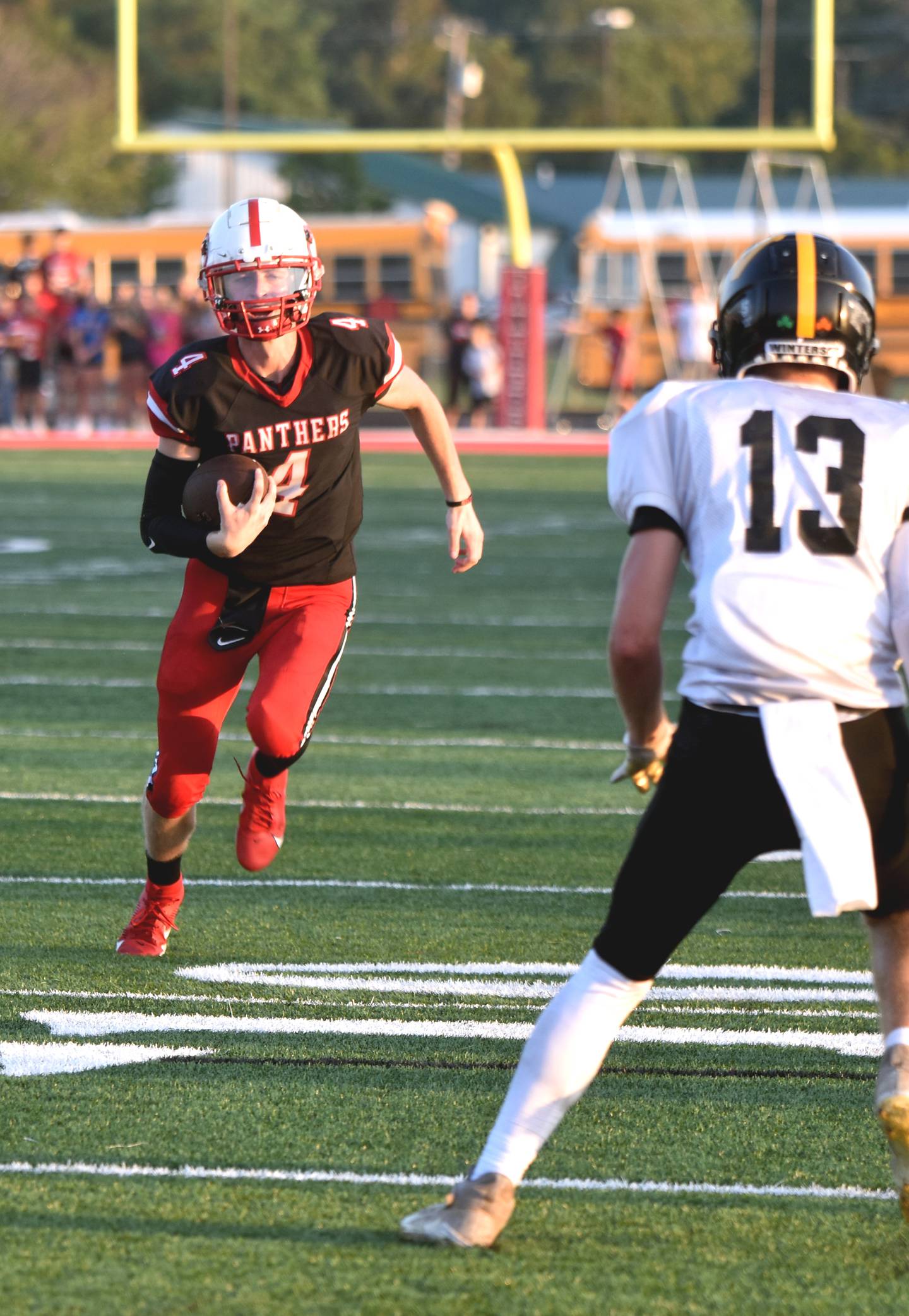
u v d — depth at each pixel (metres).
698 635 11.25
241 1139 13.51
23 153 190.00
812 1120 14.12
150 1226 11.92
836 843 10.42
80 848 22.92
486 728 31.47
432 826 24.48
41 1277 11.12
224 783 27.53
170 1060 15.28
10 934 19.09
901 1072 11.26
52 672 36.12
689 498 11.30
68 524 62.22
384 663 37.84
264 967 18.09
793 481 11.13
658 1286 11.12
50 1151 13.20
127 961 18.19
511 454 91.19
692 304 105.62
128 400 99.06
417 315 121.56
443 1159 13.20
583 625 43.00
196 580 17.09
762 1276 11.29
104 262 127.00
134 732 30.61
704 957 18.89
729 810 11.00
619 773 12.09
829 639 10.91
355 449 16.98
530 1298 10.91
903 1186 11.34
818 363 11.66
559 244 194.62
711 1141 13.65
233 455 16.27
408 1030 16.20
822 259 11.77
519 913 20.31
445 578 51.00
